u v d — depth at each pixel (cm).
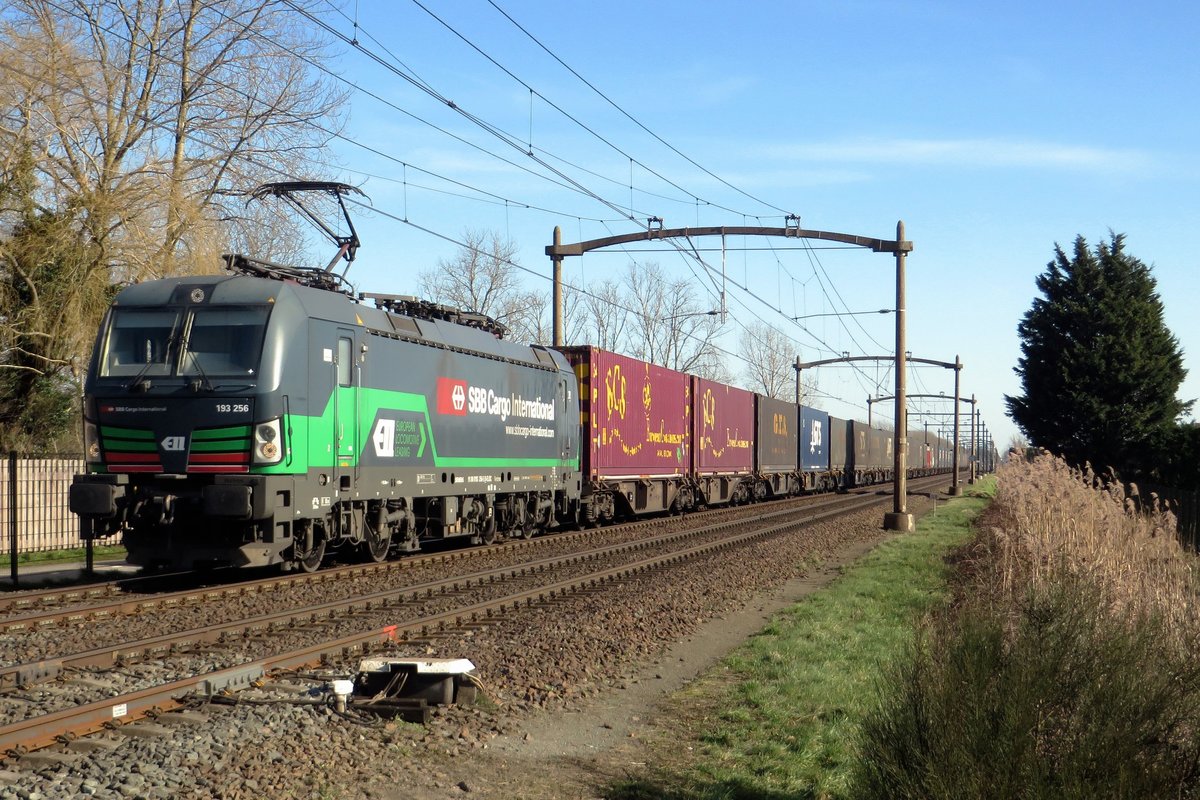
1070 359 4131
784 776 668
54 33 2261
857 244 2692
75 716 700
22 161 2203
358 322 1567
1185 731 475
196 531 1404
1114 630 537
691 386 3431
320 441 1460
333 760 660
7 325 2195
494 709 811
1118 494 1709
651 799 626
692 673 995
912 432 8288
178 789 598
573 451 2466
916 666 558
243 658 966
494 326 2150
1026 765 461
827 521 3122
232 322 1396
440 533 1869
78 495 1367
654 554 2053
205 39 2672
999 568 1499
